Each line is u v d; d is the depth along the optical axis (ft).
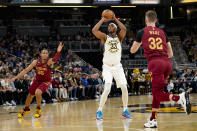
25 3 61.82
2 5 60.85
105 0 64.44
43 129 18.76
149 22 18.86
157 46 18.03
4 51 62.08
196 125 18.70
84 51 75.41
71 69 55.67
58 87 48.47
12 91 43.96
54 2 63.16
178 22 97.91
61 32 88.84
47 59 25.80
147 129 17.60
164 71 17.85
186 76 62.34
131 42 77.87
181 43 85.51
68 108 34.42
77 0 63.82
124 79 23.94
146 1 66.08
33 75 48.80
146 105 35.19
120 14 98.43
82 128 18.66
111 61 23.91
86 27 90.58
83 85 53.83
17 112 31.68
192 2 67.31
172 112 26.23
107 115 25.94
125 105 23.76
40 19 94.07
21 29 85.87
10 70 50.37
